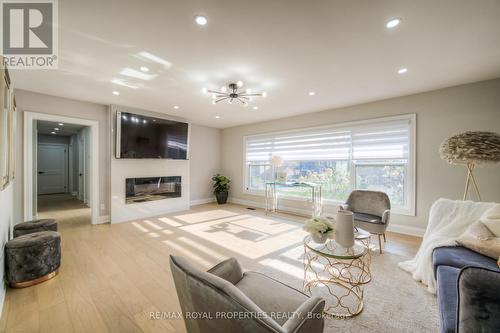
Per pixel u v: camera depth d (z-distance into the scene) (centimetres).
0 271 179
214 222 434
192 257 273
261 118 546
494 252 159
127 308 177
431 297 192
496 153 208
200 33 199
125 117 437
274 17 177
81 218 459
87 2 160
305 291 201
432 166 338
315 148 477
